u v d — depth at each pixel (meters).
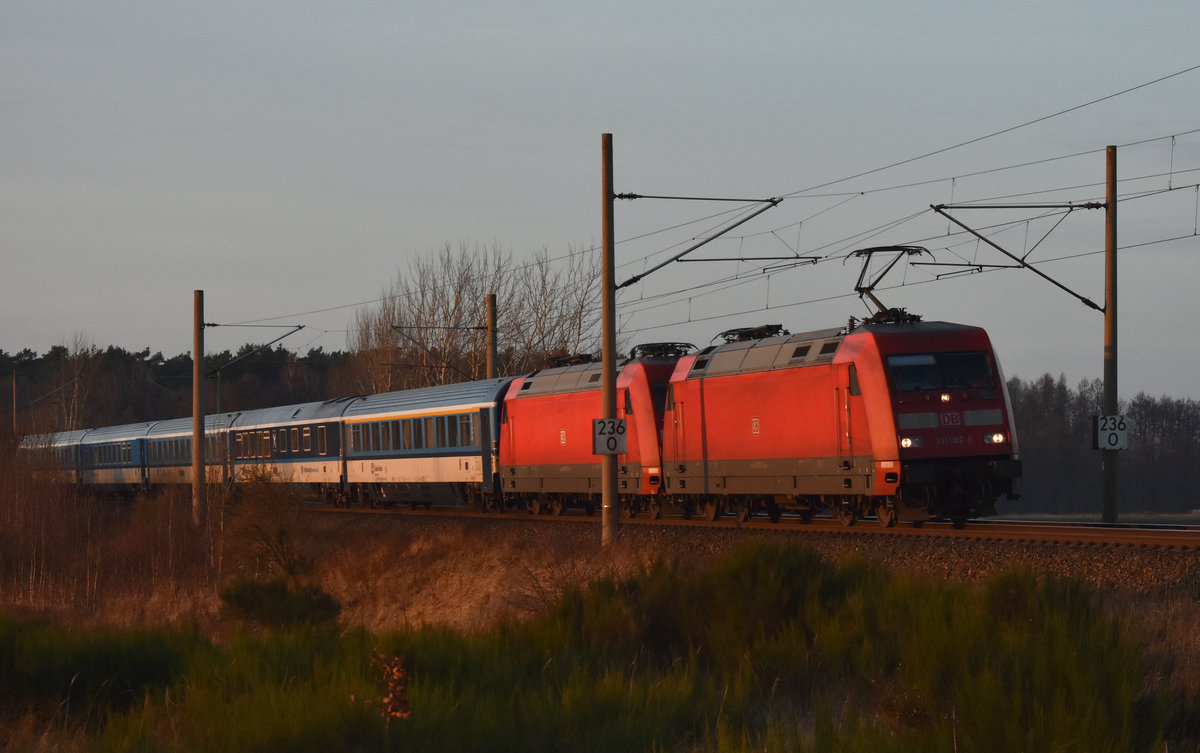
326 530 150.62
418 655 52.88
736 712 43.19
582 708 43.12
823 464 93.25
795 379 96.12
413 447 155.12
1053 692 37.19
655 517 117.75
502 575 100.19
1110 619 46.03
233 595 111.88
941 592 52.91
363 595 119.94
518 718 42.00
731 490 103.94
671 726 42.12
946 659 41.62
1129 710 36.38
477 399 142.25
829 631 51.62
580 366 128.25
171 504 167.25
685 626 57.53
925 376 88.81
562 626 59.41
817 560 59.94
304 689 46.84
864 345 89.75
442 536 119.31
